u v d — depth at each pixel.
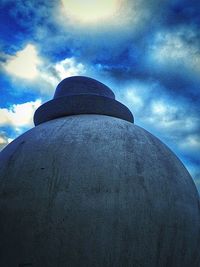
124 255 4.22
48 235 4.27
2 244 4.56
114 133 5.46
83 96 6.66
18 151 5.46
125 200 4.48
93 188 4.50
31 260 4.27
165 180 5.05
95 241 4.18
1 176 5.19
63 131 5.45
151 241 4.42
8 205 4.72
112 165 4.79
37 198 4.54
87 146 5.02
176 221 4.80
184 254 4.85
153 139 5.96
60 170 4.71
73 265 4.13
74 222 4.26
